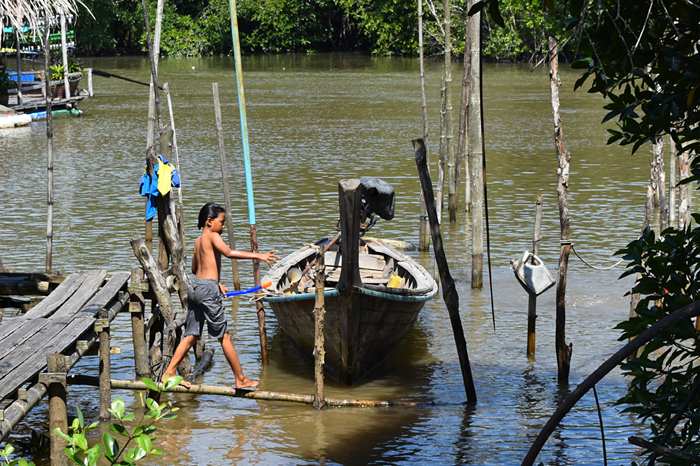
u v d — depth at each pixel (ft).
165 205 32.76
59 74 121.08
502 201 65.16
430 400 30.22
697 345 16.14
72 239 53.52
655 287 16.76
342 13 261.44
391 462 24.73
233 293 29.48
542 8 15.71
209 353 34.40
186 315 29.48
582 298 42.32
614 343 35.88
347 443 26.21
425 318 40.34
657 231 53.98
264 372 33.58
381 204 39.11
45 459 25.08
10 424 20.53
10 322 27.40
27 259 48.32
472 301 42.52
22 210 61.87
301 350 35.47
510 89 151.23
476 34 41.70
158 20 36.94
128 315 40.50
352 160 84.17
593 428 27.12
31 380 24.00
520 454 25.07
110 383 28.30
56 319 27.40
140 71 190.49
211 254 29.48
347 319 30.12
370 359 33.01
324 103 133.18
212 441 26.37
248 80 171.73
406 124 109.70
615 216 59.62
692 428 15.24
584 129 103.50
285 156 86.74
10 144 93.86
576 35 14.44
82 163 82.69
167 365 30.37
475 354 35.27
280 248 51.57
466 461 24.64
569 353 31.78
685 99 14.88
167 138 35.29
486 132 101.55
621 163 81.71
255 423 27.91
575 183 71.97
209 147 92.73
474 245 44.47
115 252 50.31
